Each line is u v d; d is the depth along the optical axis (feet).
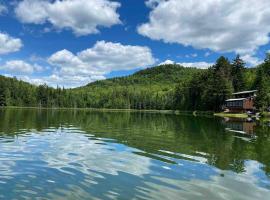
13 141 87.92
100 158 65.31
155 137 106.73
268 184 48.08
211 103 423.23
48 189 42.78
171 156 69.62
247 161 65.72
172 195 41.83
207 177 51.42
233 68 466.70
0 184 44.45
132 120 220.64
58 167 55.77
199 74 487.20
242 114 325.21
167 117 280.92
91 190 42.88
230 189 45.21
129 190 43.34
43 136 102.68
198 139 102.63
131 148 80.18
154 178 49.90
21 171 52.21
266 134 123.24
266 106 304.30
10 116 228.63
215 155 72.23
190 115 339.98
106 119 228.22
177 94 574.97
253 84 449.06
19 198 38.86
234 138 107.24
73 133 115.44
